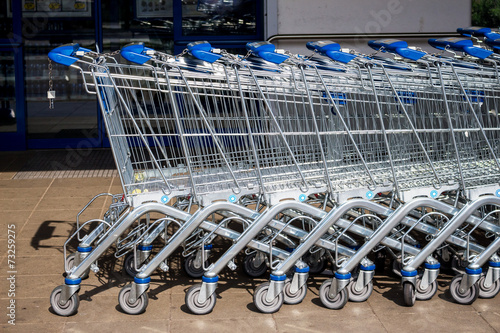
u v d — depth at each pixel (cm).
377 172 441
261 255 452
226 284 446
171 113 431
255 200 468
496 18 825
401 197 418
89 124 945
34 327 373
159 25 931
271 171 438
